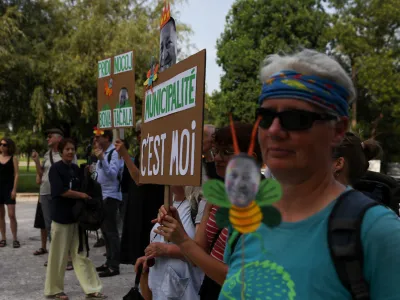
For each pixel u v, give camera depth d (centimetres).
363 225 108
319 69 115
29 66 1603
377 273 106
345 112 121
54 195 490
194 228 261
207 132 281
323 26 2711
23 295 520
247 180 102
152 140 248
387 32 2403
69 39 1677
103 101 402
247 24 2795
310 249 113
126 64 367
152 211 415
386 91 2220
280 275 115
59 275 504
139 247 416
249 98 2627
